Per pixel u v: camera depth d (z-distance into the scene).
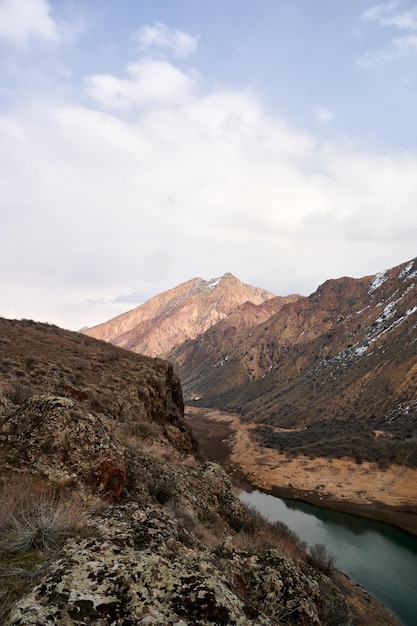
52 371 20.92
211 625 3.14
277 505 53.47
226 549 7.57
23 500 5.56
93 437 8.75
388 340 141.00
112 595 3.30
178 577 3.75
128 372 27.81
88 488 7.68
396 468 63.31
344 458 70.50
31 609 2.90
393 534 42.88
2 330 29.86
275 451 82.06
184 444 23.61
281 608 6.31
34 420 8.79
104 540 4.42
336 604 11.27
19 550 4.19
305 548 26.81
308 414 119.31
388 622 22.23
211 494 14.50
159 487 10.83
